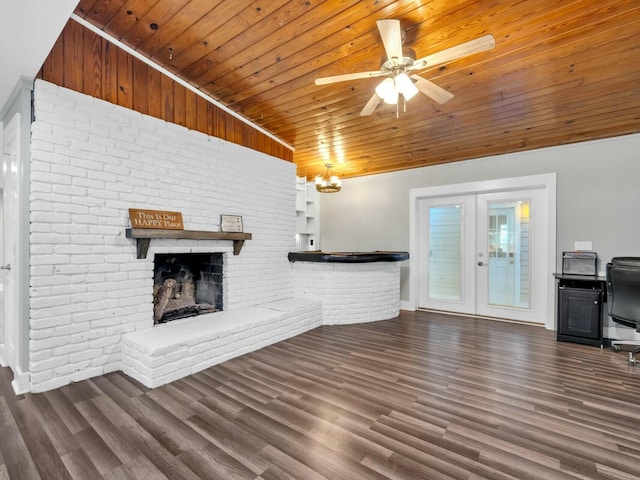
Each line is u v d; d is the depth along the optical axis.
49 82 2.39
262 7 2.36
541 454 1.67
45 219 2.35
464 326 4.19
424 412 2.07
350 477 1.51
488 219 4.67
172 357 2.54
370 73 2.28
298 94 3.45
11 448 1.71
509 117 3.53
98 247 2.63
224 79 3.24
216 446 1.73
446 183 4.86
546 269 4.18
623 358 3.03
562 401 2.21
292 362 2.93
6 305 2.78
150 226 2.90
